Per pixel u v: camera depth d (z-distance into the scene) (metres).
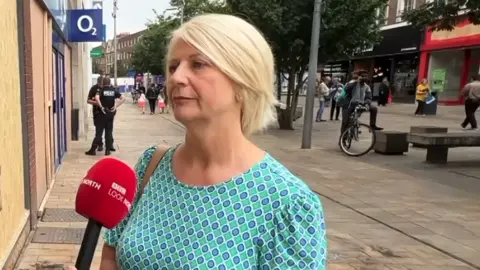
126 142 12.90
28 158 4.89
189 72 1.33
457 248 4.99
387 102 29.50
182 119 1.34
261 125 1.41
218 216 1.30
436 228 5.64
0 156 3.76
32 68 5.25
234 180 1.32
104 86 10.43
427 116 21.95
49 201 6.29
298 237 1.24
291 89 16.16
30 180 4.95
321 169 9.16
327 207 6.47
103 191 1.36
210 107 1.32
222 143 1.35
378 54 32.38
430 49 27.50
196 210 1.33
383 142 11.03
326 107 27.28
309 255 1.24
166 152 1.55
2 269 3.61
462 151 11.73
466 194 7.32
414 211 6.34
